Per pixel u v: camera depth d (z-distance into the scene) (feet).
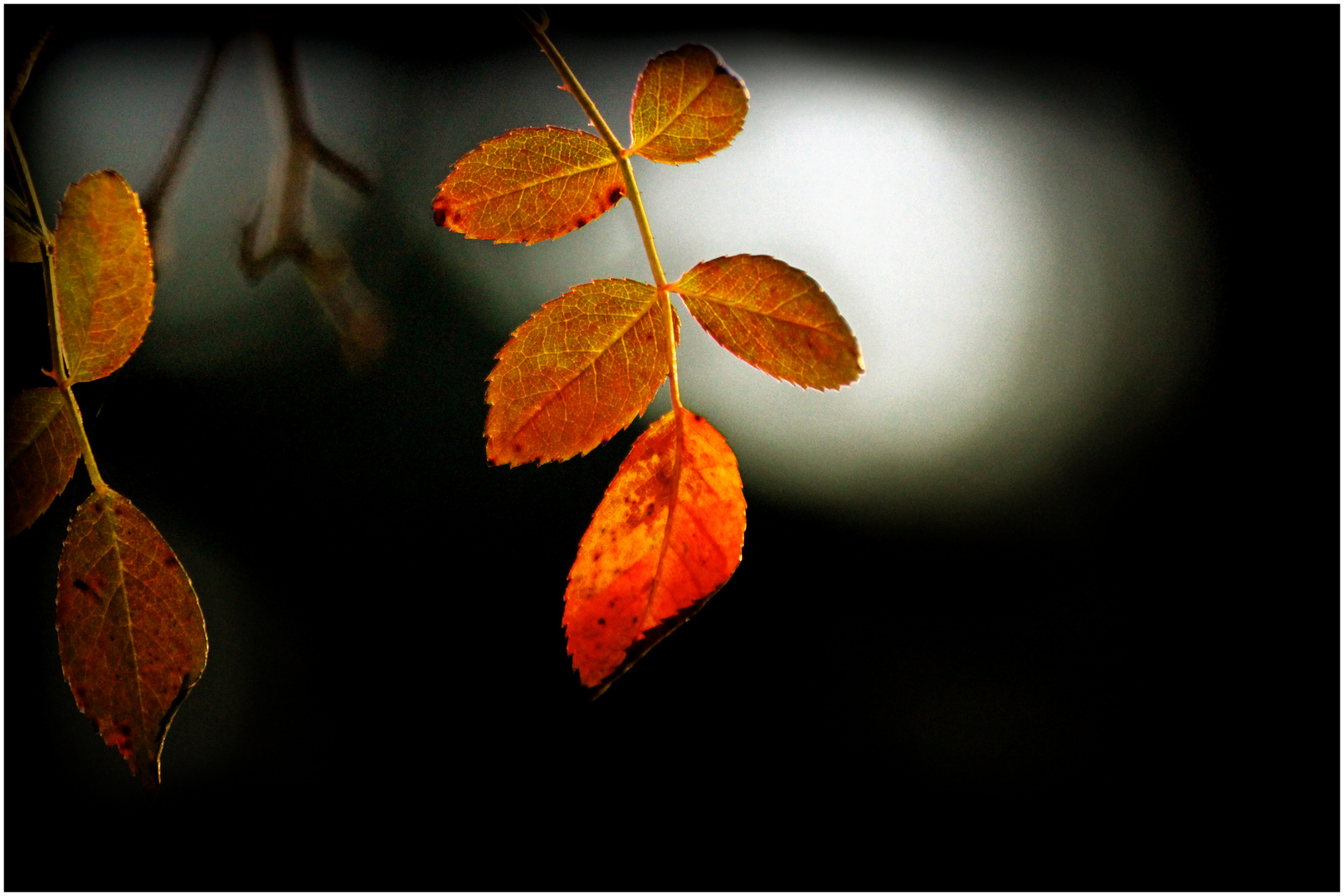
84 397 3.11
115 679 1.79
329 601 3.52
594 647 1.77
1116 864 3.41
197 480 3.45
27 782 2.95
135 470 3.36
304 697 3.39
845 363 1.77
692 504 1.78
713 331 1.78
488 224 1.79
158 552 1.80
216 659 3.35
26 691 2.95
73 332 1.79
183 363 3.40
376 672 3.47
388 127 3.41
